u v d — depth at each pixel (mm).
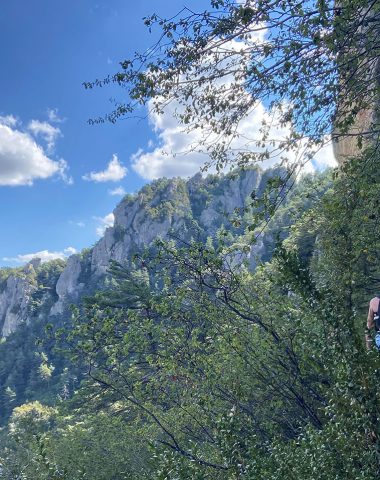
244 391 4766
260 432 4258
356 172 5027
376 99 4555
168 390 5543
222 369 5008
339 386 2582
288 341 4703
